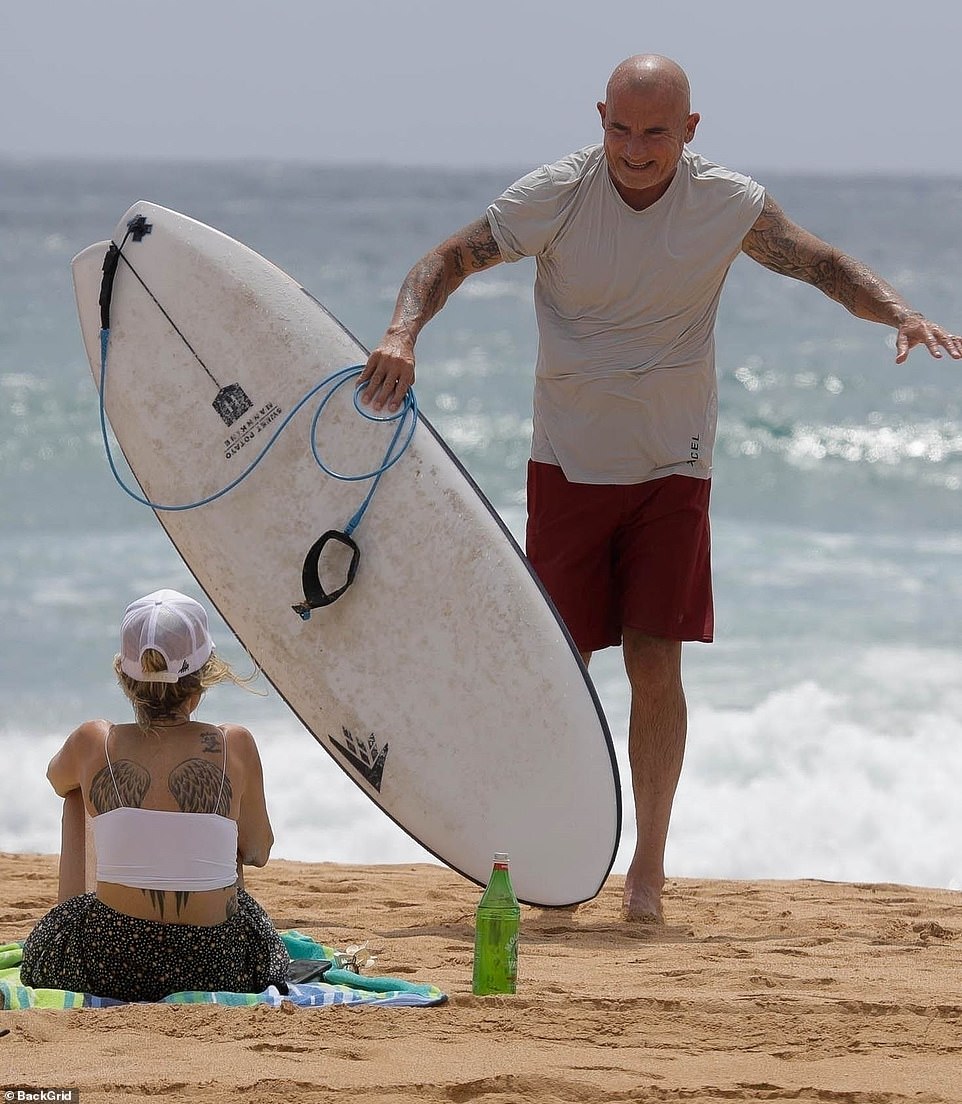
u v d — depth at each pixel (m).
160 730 10.29
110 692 29.05
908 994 10.36
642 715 14.62
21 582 36.88
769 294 115.06
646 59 13.69
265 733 26.20
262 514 14.43
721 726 26.88
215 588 14.57
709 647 32.50
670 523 14.38
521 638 13.76
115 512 45.22
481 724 13.66
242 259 15.19
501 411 64.25
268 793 23.61
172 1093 7.63
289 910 14.91
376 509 14.13
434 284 14.35
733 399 68.75
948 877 21.58
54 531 42.56
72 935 10.05
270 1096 7.57
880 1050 8.71
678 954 12.28
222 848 10.18
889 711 27.88
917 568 40.84
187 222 15.41
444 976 11.26
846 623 34.50
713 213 14.11
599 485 14.41
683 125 13.73
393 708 13.84
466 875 13.53
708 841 22.44
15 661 30.67
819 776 24.75
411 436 14.26
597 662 31.45
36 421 56.22
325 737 14.03
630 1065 8.30
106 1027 8.91
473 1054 8.46
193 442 14.81
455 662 13.79
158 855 9.99
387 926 13.98
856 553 42.84
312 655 14.11
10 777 24.66
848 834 22.75
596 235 14.10
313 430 14.43
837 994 10.35
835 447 57.59
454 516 14.06
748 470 54.06
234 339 14.91
